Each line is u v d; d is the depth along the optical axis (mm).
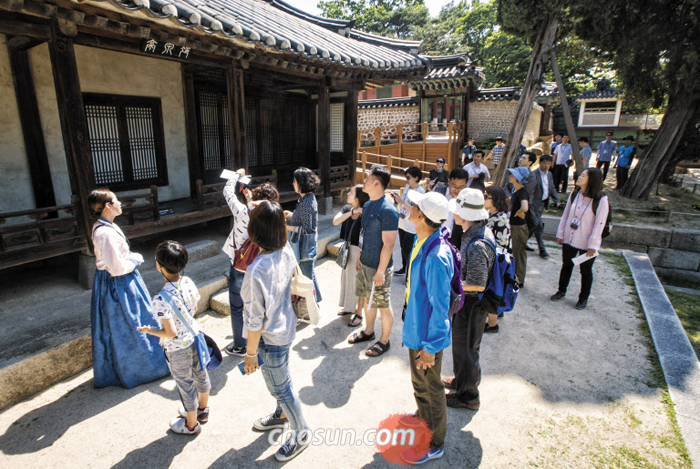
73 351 3447
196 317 4582
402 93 24641
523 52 28859
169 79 6633
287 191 7770
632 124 26516
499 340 4129
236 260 3414
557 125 28344
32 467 2543
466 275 2729
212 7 5219
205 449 2725
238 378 3521
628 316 4637
